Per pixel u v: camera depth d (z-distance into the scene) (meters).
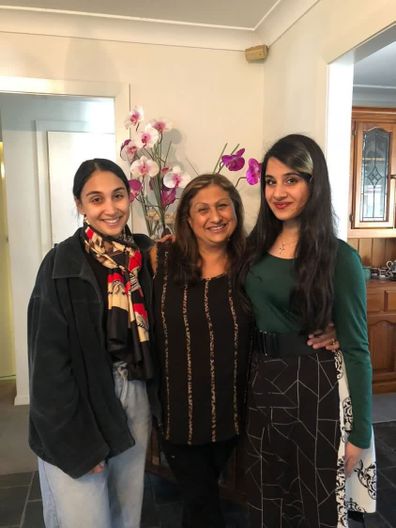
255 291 1.24
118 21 2.13
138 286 1.27
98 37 2.18
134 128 2.27
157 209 2.24
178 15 2.09
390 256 3.55
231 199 1.34
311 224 1.13
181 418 1.31
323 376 1.17
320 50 1.80
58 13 2.04
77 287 1.15
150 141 2.01
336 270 1.14
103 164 1.23
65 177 2.98
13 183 2.91
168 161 2.35
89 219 1.23
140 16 2.10
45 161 2.94
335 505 1.17
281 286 1.19
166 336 1.30
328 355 1.19
